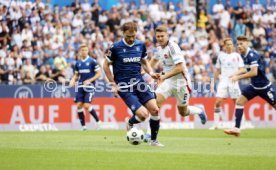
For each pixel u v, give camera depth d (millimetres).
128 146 28031
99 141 31109
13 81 48562
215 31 60156
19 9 53688
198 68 55219
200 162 21750
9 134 37781
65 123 45375
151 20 58062
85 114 45875
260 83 35344
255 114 48625
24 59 51188
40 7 54812
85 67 42656
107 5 59625
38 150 25797
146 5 59438
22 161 21969
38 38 53219
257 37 60688
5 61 50281
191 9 60344
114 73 27406
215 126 44500
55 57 51625
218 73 44406
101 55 54000
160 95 30641
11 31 52562
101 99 46031
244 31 61062
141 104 27500
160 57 29750
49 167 20359
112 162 21688
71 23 55688
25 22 53406
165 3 60875
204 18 60125
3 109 44031
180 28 58500
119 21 57312
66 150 25844
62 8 56906
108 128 46031
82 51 42594
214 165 20953
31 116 44562
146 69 27969
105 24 56844
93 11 56750
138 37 56375
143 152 25047
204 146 28406
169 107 46844
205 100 47906
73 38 54625
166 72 30031
